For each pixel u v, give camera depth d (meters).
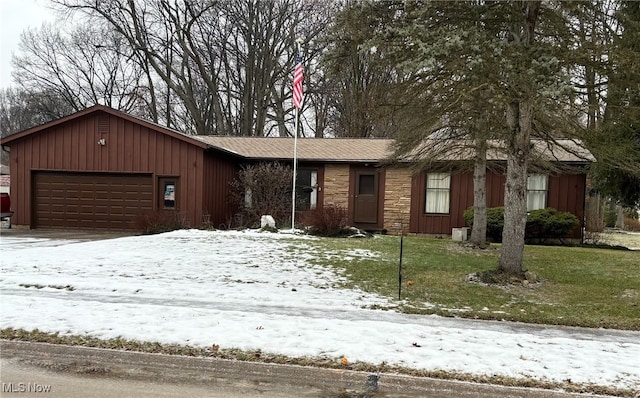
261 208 16.33
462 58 6.69
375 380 4.26
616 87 7.30
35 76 35.59
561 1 6.62
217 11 32.16
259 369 4.51
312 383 4.34
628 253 12.35
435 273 9.09
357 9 7.53
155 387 4.16
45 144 16.69
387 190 18.06
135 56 33.59
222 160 17.50
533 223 15.13
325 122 35.44
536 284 8.38
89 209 16.59
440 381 4.24
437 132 12.16
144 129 16.19
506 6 7.31
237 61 34.28
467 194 17.31
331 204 16.72
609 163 9.06
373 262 10.01
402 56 7.30
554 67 6.40
